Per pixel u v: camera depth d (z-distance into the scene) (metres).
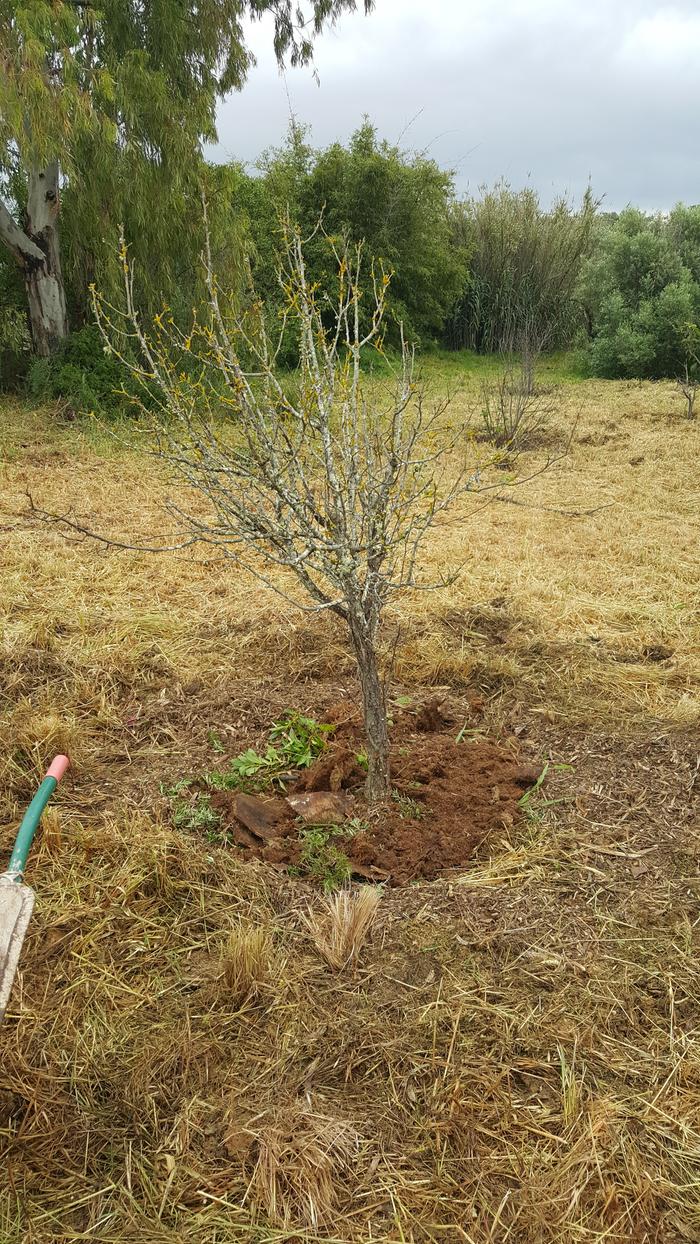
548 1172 2.09
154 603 5.50
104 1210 2.01
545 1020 2.51
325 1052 2.40
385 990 2.61
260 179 18.33
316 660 4.72
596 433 11.57
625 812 3.49
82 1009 2.54
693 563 6.50
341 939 2.70
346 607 3.39
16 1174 2.08
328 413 3.17
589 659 4.82
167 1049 2.41
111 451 9.72
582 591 5.94
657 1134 2.19
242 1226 1.97
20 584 5.67
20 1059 2.37
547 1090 2.31
